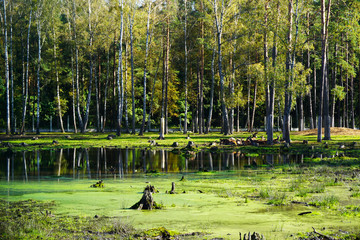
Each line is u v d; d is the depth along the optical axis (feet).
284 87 102.73
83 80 203.72
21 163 70.69
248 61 147.13
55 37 183.01
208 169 60.75
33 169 62.03
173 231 23.50
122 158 79.10
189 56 183.32
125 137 144.77
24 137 148.25
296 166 61.46
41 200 34.50
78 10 172.55
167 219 27.02
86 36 174.91
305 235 22.71
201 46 168.04
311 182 44.42
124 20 165.99
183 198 35.04
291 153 86.48
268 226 24.93
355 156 75.82
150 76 210.38
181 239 22.22
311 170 55.67
